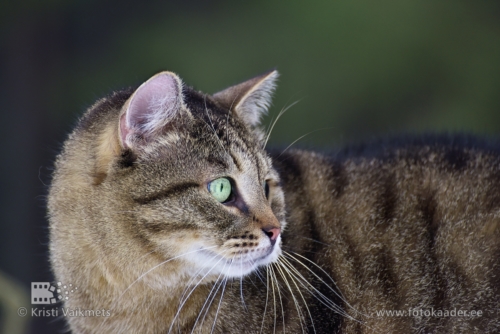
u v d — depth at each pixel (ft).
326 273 24.88
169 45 60.64
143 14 61.57
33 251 54.13
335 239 25.57
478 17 63.00
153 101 22.39
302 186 26.94
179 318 24.34
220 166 22.85
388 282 24.76
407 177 26.16
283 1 63.00
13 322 27.48
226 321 24.29
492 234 24.39
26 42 57.57
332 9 62.44
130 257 22.85
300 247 25.49
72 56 59.57
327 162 27.68
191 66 60.08
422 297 24.45
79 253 23.75
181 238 22.38
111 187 22.74
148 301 23.94
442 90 62.80
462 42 62.85
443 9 62.95
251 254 22.89
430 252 24.79
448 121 61.31
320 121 61.16
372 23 62.49
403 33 62.59
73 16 59.57
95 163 23.24
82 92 58.80
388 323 24.54
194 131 23.11
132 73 59.52
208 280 23.98
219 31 62.39
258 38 62.18
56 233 24.45
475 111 62.08
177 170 22.53
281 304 24.32
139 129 22.59
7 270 53.72
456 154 26.61
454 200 25.23
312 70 61.93
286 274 24.79
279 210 25.02
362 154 28.27
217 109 24.98
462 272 24.27
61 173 24.41
